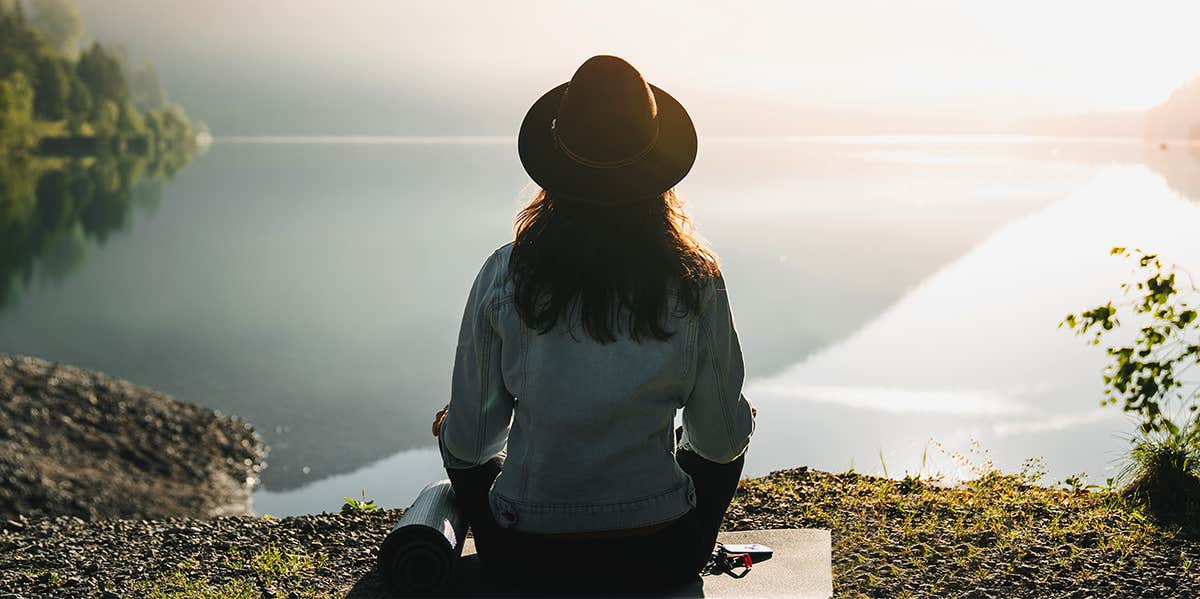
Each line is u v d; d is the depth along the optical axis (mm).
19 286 39500
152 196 89500
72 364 25641
